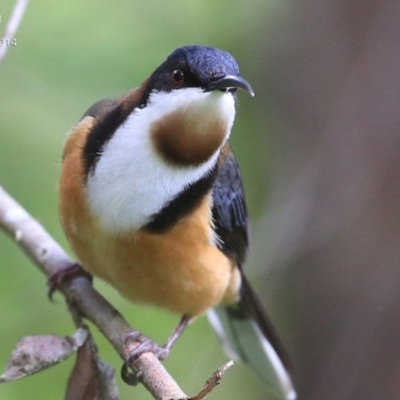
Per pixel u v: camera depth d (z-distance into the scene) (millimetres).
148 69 12195
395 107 12773
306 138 13305
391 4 12836
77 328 9328
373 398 12805
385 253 12781
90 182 8969
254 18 13391
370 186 12820
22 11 9195
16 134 12023
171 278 9414
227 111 8555
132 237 9055
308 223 12977
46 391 11266
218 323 11875
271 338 11766
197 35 13000
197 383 12500
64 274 9828
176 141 8641
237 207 10297
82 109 12070
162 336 12086
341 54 13086
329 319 13078
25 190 11828
